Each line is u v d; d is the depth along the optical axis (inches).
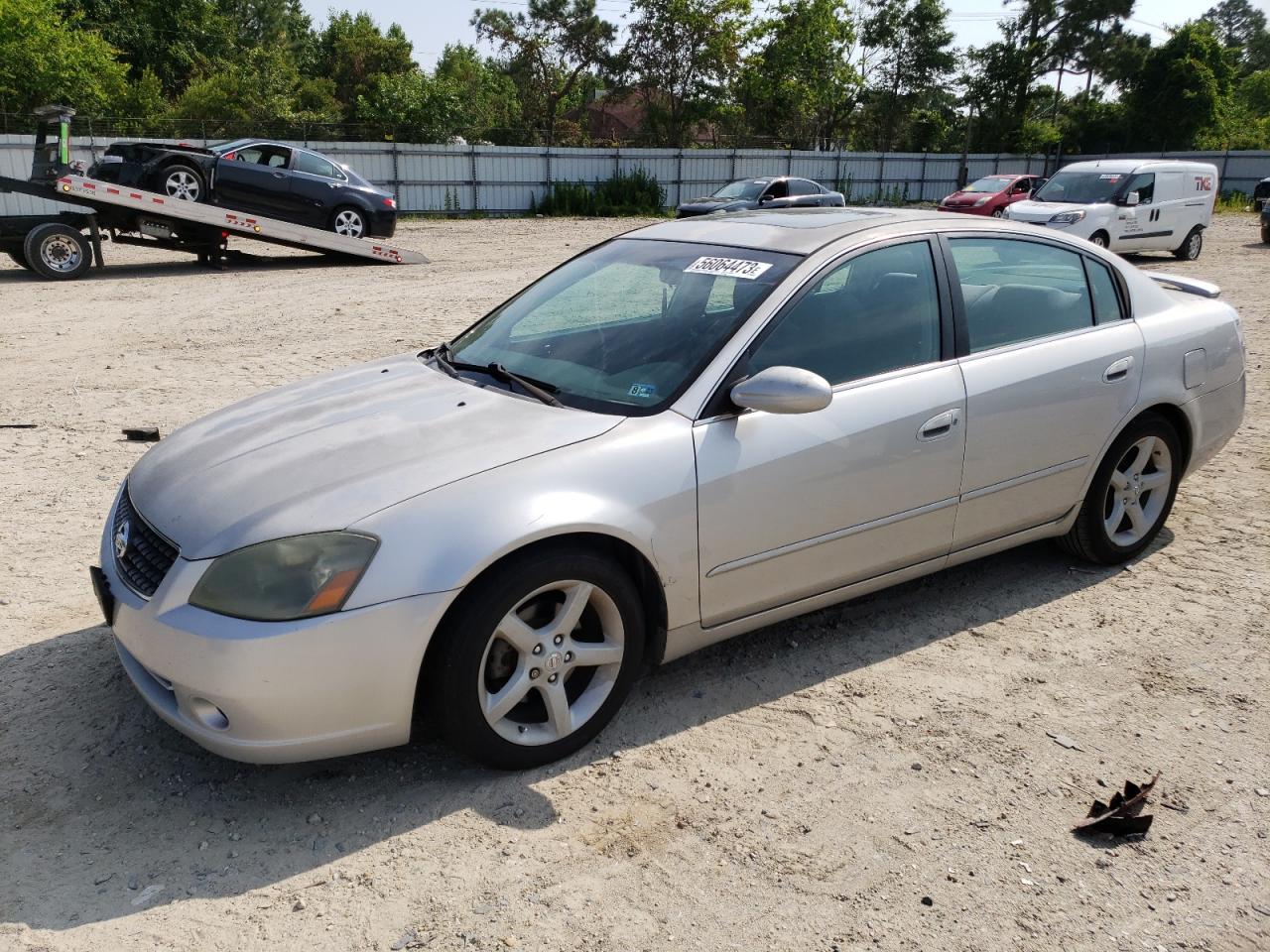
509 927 94.7
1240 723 130.3
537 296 162.1
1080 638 153.3
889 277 144.9
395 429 124.3
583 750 123.7
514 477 112.9
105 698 134.4
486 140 1934.1
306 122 1868.8
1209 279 602.2
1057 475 160.7
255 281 585.9
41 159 572.1
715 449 124.4
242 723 103.7
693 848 106.0
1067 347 159.6
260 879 101.5
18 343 389.4
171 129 1449.3
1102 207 671.8
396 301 500.1
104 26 2050.9
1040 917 96.6
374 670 105.0
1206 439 183.8
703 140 2251.5
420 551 106.0
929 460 142.8
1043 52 2303.2
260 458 120.6
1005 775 118.9
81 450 248.7
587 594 117.0
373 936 93.6
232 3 2711.6
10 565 177.0
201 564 105.7
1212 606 163.8
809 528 133.6
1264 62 4571.9
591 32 2199.8
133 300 502.0
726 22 2001.7
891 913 96.9
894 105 2385.6
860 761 121.7
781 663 145.4
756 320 131.5
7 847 106.0
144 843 107.0
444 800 113.9
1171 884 101.4
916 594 169.0
